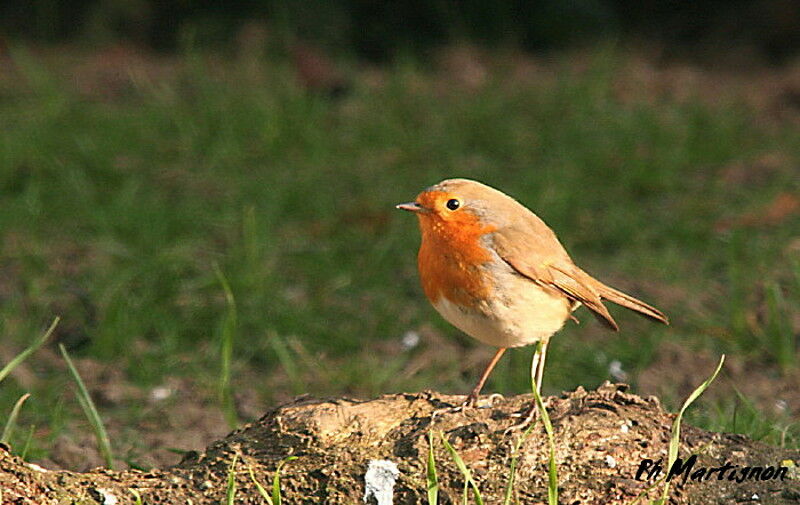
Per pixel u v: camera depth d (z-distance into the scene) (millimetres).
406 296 12406
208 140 16906
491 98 18953
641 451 6133
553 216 14016
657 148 16734
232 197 14797
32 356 10719
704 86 20453
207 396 10016
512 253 6660
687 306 11750
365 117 18250
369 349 11148
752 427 8203
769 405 9375
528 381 10242
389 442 6207
